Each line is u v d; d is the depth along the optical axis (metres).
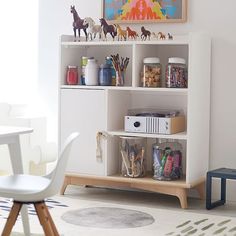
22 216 3.18
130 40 4.36
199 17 4.36
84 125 4.37
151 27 4.54
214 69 4.33
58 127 4.45
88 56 4.75
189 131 4.03
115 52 4.64
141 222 3.62
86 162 4.38
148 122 4.16
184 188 4.05
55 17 4.88
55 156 4.71
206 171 4.36
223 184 4.21
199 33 4.11
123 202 4.21
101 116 4.31
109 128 4.31
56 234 2.69
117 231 3.41
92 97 4.33
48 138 4.96
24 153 4.65
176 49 4.45
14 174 3.08
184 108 4.44
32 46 5.16
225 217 3.79
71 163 4.43
